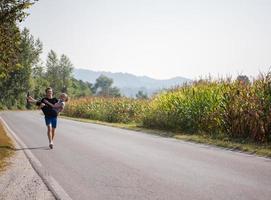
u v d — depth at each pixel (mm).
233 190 7227
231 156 11484
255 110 15086
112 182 7887
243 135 15742
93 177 8367
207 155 11656
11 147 13188
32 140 15773
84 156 11336
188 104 20109
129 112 33719
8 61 17828
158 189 7301
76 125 25531
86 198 6648
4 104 93000
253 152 12391
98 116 36938
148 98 33219
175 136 17453
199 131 18500
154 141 15492
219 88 19469
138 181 7988
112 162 10289
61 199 6559
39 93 107062
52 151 12414
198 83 22047
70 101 46688
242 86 17484
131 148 13227
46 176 8398
